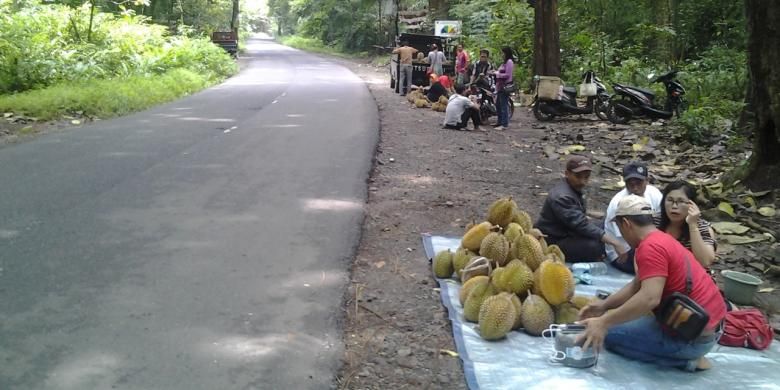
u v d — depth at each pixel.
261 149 10.42
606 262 6.04
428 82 21.36
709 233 5.23
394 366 4.00
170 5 41.16
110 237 5.91
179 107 16.12
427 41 23.83
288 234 6.23
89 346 3.90
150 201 7.18
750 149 11.38
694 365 4.00
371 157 10.12
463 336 4.35
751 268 6.27
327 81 25.38
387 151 11.18
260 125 13.02
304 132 12.23
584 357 3.91
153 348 3.92
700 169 10.34
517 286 4.54
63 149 10.07
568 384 3.77
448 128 14.16
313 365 3.86
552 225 6.00
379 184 8.79
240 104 16.86
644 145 12.22
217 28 51.28
